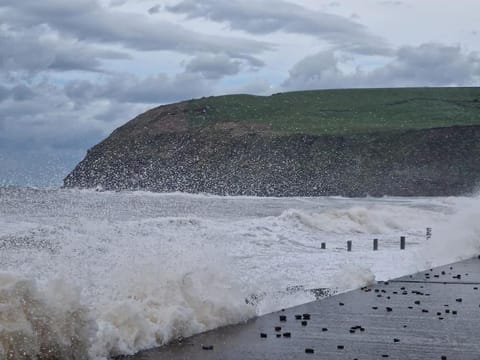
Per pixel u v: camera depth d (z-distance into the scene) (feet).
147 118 506.89
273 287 57.21
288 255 83.30
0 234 74.90
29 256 54.75
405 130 467.93
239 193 400.06
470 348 37.83
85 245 58.59
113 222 96.84
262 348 37.17
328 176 434.71
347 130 479.41
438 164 442.09
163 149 467.93
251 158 450.71
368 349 37.35
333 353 36.32
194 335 39.78
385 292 58.44
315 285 60.75
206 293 44.42
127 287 40.70
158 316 38.63
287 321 45.14
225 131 486.79
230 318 43.83
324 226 128.47
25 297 29.86
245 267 67.67
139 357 33.94
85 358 31.89
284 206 205.46
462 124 482.69
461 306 52.11
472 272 73.92
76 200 158.40
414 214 165.78
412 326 43.98
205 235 91.86
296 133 472.85
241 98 552.82
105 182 290.76
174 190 345.51
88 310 31.81
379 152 453.17
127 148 463.01
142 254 49.80
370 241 114.32
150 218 113.60
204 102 533.55
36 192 153.48
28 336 29.45
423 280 66.54
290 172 437.17
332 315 47.57
